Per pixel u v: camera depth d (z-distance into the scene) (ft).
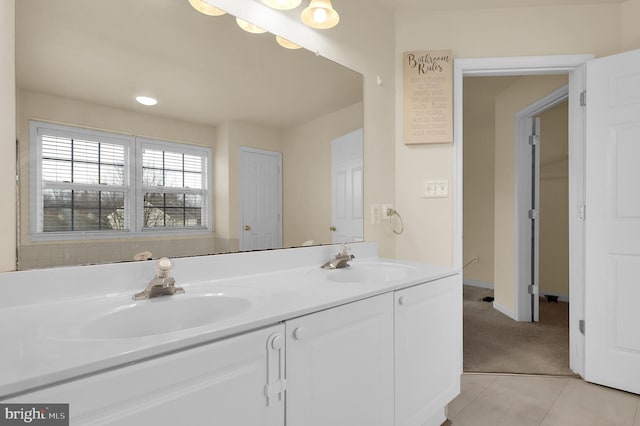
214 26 4.30
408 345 4.18
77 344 2.10
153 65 3.81
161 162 3.86
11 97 2.93
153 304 3.20
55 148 3.16
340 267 5.19
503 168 10.89
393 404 3.96
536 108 9.19
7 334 2.34
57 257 3.18
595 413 5.41
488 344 8.27
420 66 6.69
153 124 3.80
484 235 14.78
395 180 6.82
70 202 3.25
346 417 3.37
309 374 3.01
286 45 5.06
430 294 4.56
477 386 6.29
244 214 4.59
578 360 6.68
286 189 5.08
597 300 6.27
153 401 2.08
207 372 2.31
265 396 2.66
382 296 3.79
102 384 1.89
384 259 6.07
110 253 3.49
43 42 3.11
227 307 3.43
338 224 5.76
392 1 6.51
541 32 6.77
